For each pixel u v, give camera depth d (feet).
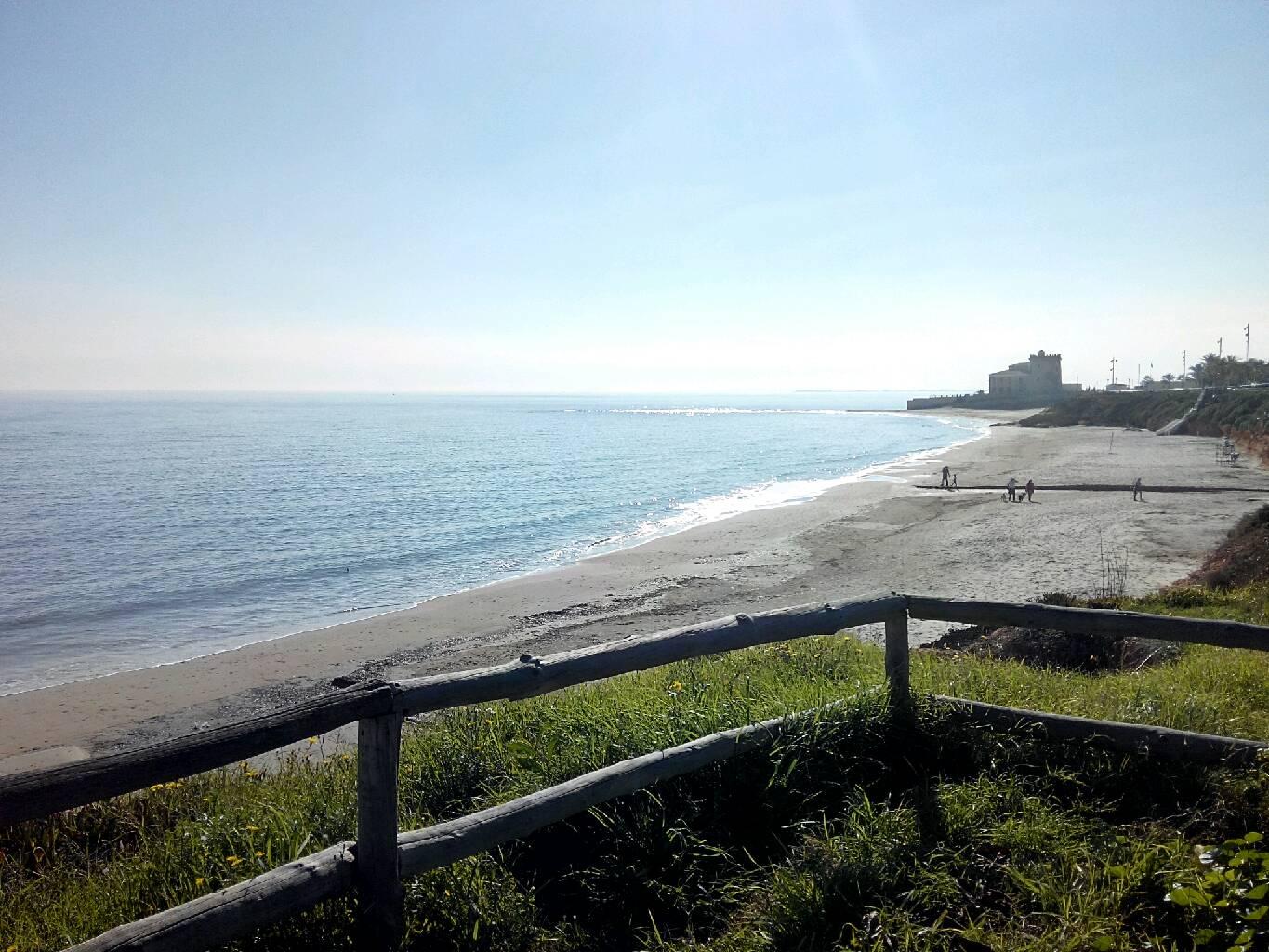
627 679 24.59
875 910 9.87
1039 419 342.44
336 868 8.77
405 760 15.90
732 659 24.99
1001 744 13.70
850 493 132.57
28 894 12.58
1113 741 13.29
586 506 124.98
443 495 137.08
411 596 68.28
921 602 14.79
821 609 13.89
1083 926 9.33
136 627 59.47
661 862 11.23
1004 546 78.59
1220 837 11.23
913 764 13.64
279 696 42.78
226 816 13.75
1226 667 22.20
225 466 186.50
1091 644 30.99
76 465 187.32
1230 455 163.53
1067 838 11.20
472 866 10.50
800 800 12.52
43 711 41.24
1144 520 91.76
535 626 55.62
